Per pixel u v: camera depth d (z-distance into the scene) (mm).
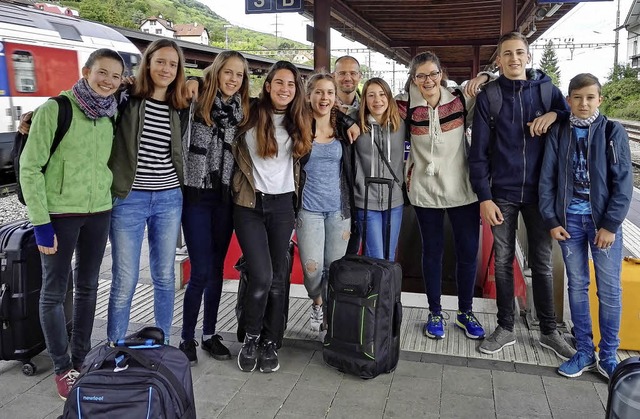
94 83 2633
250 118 3062
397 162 3443
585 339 3094
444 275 5094
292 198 3215
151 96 2904
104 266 5086
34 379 3064
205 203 3129
